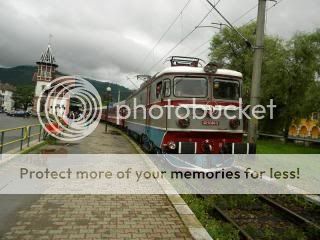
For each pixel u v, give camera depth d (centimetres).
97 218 629
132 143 1967
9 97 12412
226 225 655
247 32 3534
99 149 1641
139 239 539
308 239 646
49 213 647
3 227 570
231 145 1091
